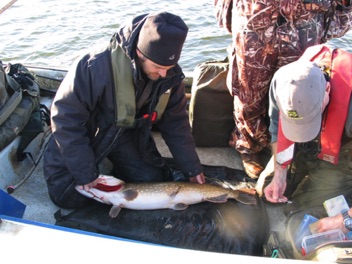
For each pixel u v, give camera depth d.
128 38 2.17
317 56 2.31
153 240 2.39
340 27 2.87
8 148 2.79
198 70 3.24
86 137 2.41
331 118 2.23
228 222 2.46
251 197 2.62
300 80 2.05
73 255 1.59
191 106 3.21
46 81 3.64
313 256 1.82
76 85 2.24
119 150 2.78
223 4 2.98
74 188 2.59
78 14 8.40
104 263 1.55
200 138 3.32
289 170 2.75
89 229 2.47
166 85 2.39
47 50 7.06
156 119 2.61
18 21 8.16
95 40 7.36
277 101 2.21
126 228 2.45
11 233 1.71
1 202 2.28
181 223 2.47
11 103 2.75
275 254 2.15
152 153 2.92
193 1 8.62
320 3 2.59
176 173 2.97
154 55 2.09
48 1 9.20
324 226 2.17
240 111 2.97
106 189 2.56
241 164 3.23
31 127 2.88
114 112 2.38
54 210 2.71
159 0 8.84
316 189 2.67
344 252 1.72
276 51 2.68
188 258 1.54
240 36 2.71
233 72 2.88
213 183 2.89
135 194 2.55
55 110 2.31
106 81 2.25
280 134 2.40
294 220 2.37
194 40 7.01
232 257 1.53
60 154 2.58
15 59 6.83
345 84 2.14
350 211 2.12
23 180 2.91
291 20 2.60
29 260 1.59
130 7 8.59
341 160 2.53
